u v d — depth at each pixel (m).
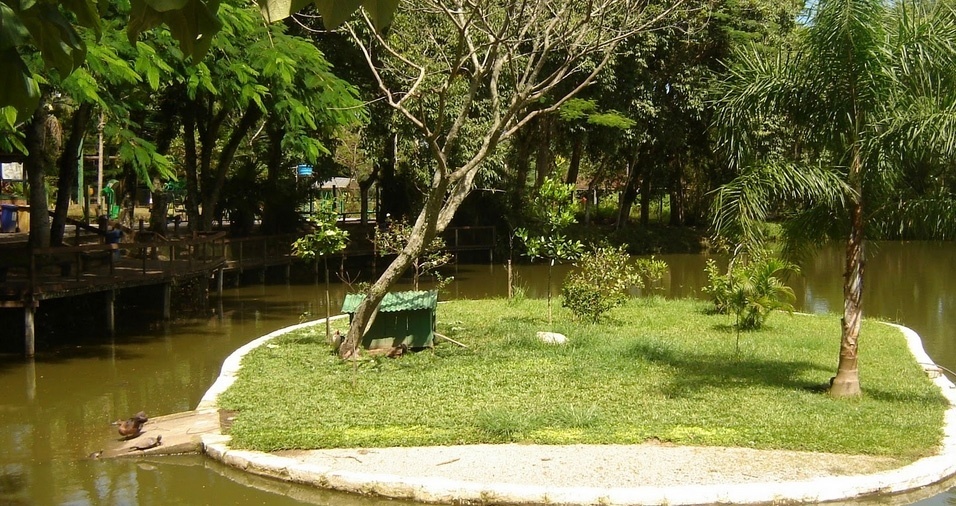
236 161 29.55
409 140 21.08
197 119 20.92
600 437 6.76
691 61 25.97
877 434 6.78
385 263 25.62
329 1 1.79
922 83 7.59
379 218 27.30
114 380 10.45
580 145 28.17
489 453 6.47
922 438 6.70
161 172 12.01
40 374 10.80
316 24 18.48
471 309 14.89
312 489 6.13
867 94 7.49
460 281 22.59
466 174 9.99
